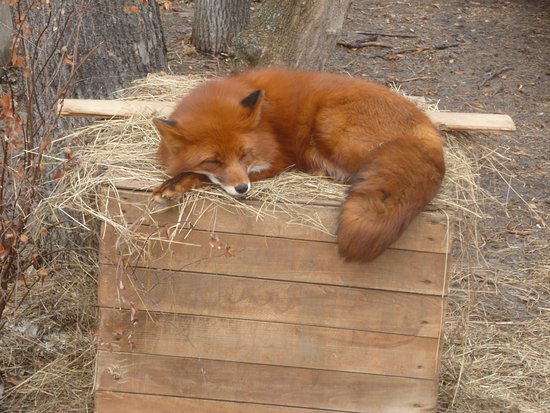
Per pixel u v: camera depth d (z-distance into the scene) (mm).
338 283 5395
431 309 5422
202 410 5688
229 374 5605
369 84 5781
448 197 5477
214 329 5520
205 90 5609
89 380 6629
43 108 7418
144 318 5516
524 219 9562
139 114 6410
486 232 9266
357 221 4953
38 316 7301
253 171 5469
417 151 5164
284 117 5637
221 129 5203
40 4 6422
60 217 7129
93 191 5582
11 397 6512
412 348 5496
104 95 7773
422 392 5566
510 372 6949
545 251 8930
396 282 5383
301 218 5277
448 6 16047
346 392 5602
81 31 7457
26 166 6129
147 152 5918
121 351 5586
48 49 7293
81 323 7230
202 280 5430
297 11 8023
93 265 7293
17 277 6262
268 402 5648
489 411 6457
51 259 7426
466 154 6582
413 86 12742
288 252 5355
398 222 4973
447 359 6922
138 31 7949
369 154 5293
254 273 5398
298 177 5562
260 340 5523
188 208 5281
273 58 8156
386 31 14719
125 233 5289
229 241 5355
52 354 6941
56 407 6395
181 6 15516
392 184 5000
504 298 8062
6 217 6367
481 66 13508
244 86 5723
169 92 7215
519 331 7547
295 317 5469
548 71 13406
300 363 5555
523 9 15992
